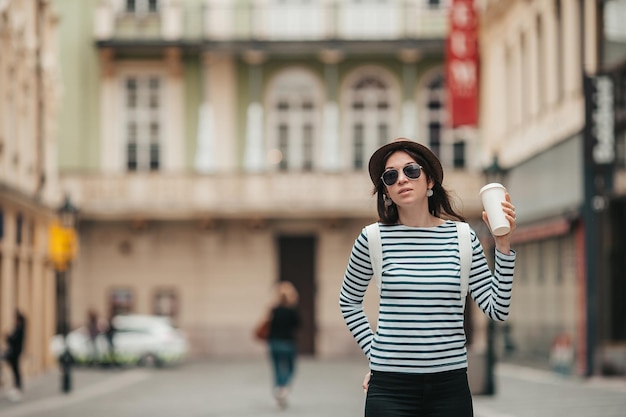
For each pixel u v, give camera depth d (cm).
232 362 3819
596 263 2580
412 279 546
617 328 2545
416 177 556
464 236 556
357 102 4181
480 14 4034
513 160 3559
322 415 1817
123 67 4128
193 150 4131
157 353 3497
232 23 4131
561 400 1939
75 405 2109
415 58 4162
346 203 4034
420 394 543
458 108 3612
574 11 2830
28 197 2952
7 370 2645
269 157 4147
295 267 4169
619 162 2527
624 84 2520
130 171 4053
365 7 4147
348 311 577
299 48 4084
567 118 2873
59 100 3809
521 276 3453
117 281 4081
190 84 4147
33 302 3116
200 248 4097
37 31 3212
